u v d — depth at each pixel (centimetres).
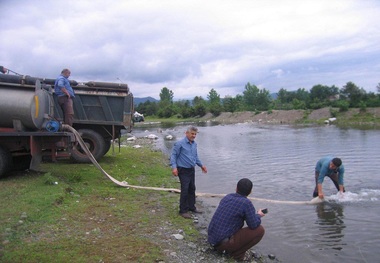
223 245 602
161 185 1127
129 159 1560
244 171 1398
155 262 557
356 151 1783
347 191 1022
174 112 8806
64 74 1165
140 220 756
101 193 948
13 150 1012
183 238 676
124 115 1385
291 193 1045
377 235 709
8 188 878
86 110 1375
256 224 589
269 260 615
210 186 1171
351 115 4466
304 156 1708
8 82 1003
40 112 1013
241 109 7431
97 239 627
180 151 810
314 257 625
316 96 6750
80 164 1326
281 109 6359
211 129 4162
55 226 670
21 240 595
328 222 788
